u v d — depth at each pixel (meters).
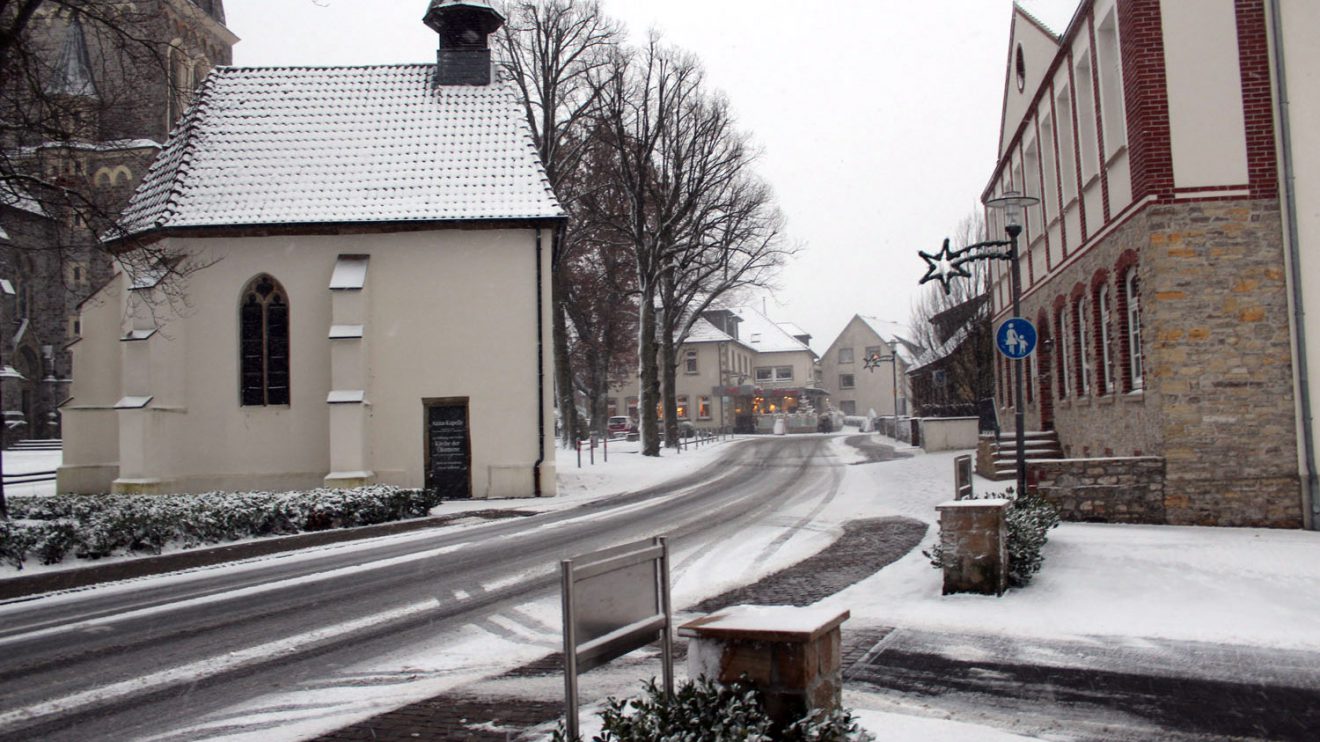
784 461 37.03
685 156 38.44
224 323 24.70
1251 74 14.79
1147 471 14.79
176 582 12.98
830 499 21.73
